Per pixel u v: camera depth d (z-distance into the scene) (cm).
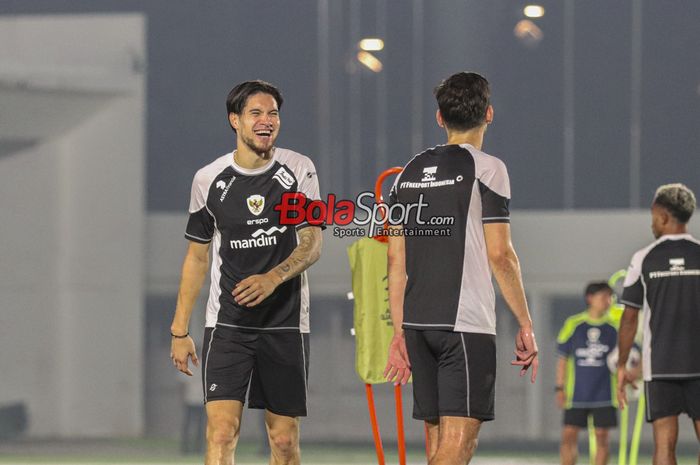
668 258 2227
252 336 1916
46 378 8350
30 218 8394
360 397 8031
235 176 1883
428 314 1669
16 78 8175
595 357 3562
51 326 8388
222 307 1916
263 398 1962
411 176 1702
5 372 8369
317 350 8112
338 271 8031
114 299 8406
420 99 8519
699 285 2216
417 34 8538
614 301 3688
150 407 8381
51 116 8338
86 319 8400
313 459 5644
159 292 8450
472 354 1648
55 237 8406
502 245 1636
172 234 8462
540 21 8375
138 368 8350
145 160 8562
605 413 3547
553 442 7400
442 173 1669
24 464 5362
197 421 6197
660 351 2223
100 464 5369
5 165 8400
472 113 1700
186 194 8619
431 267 1669
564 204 8288
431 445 1753
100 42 8494
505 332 7862
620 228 7919
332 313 8119
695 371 2208
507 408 7825
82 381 8356
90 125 8438
